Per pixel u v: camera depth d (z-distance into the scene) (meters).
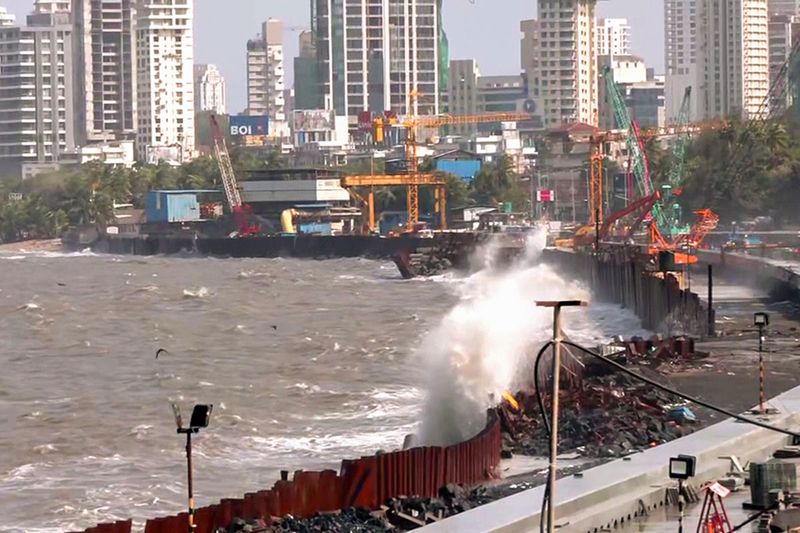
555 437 88.06
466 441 154.50
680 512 117.38
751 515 117.50
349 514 137.25
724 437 142.62
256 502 135.50
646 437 164.12
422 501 139.88
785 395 173.88
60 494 173.50
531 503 119.19
